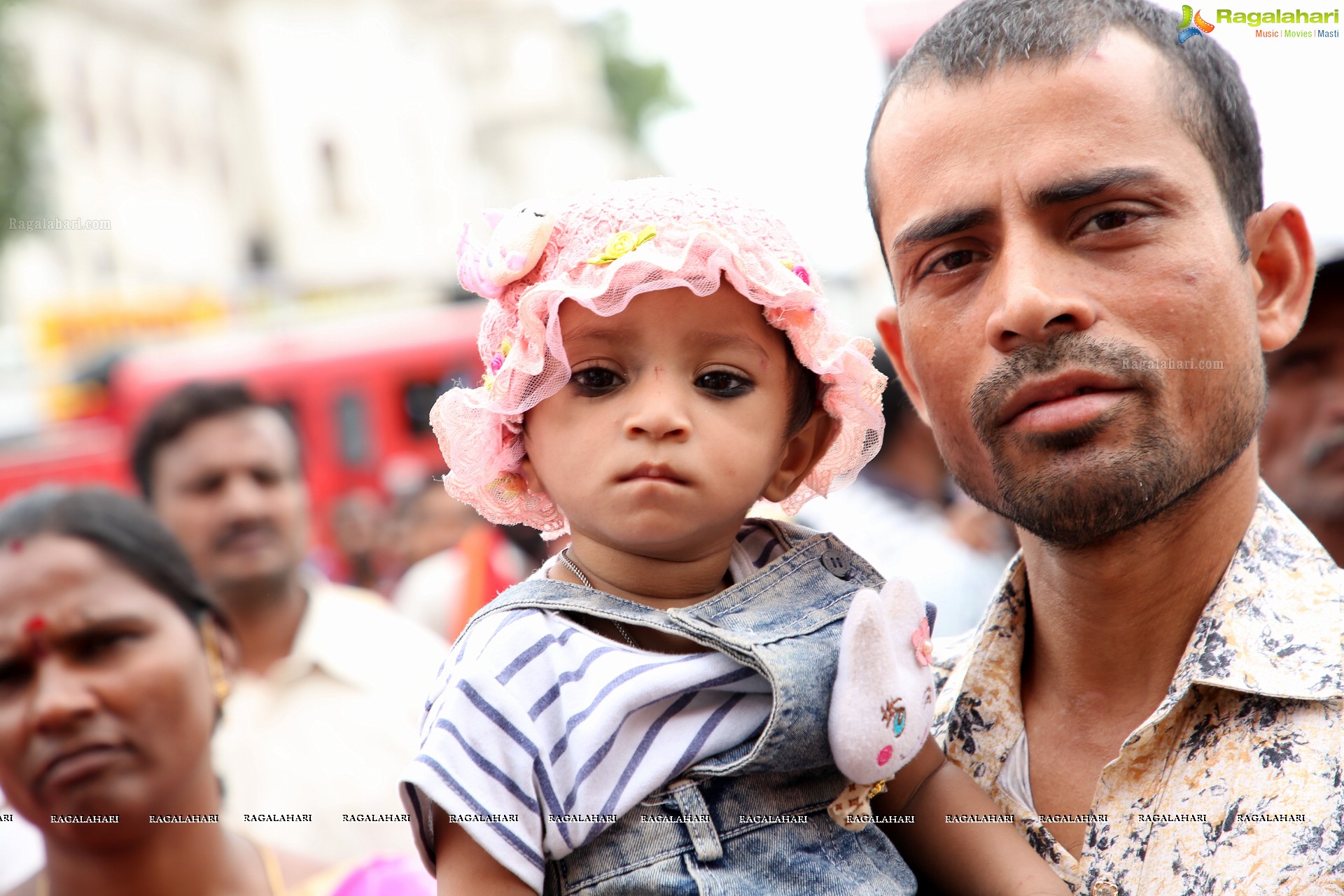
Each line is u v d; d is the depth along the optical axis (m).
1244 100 1.57
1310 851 1.30
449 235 24.39
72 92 18.12
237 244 21.84
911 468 4.52
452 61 29.19
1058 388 1.42
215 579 3.41
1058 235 1.46
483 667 1.48
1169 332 1.42
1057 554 1.56
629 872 1.43
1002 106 1.48
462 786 1.41
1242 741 1.41
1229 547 1.53
